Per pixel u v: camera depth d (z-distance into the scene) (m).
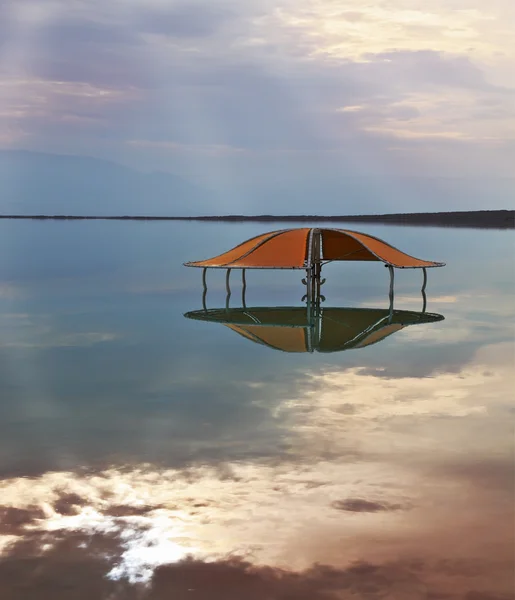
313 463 4.61
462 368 8.03
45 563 3.18
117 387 7.05
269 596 2.91
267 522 3.65
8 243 42.00
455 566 3.16
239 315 13.54
